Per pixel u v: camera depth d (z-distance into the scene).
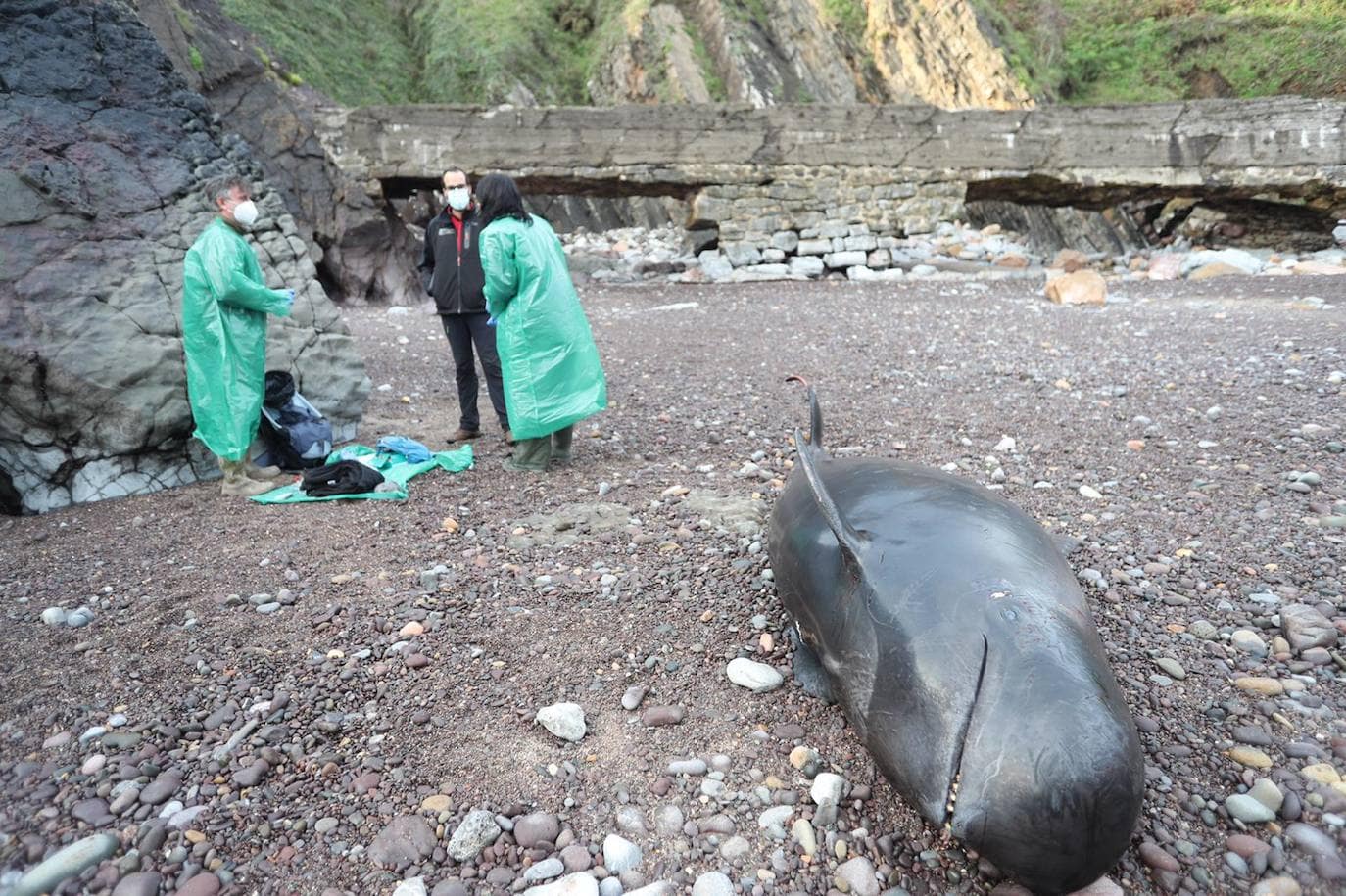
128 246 6.07
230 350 5.26
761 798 2.68
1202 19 33.94
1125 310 12.24
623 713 3.12
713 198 18.12
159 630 3.65
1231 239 21.12
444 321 6.42
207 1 16.73
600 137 17.42
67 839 2.44
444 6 33.25
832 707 3.11
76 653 3.44
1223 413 6.57
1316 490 4.92
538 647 3.53
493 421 7.33
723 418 7.24
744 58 31.61
